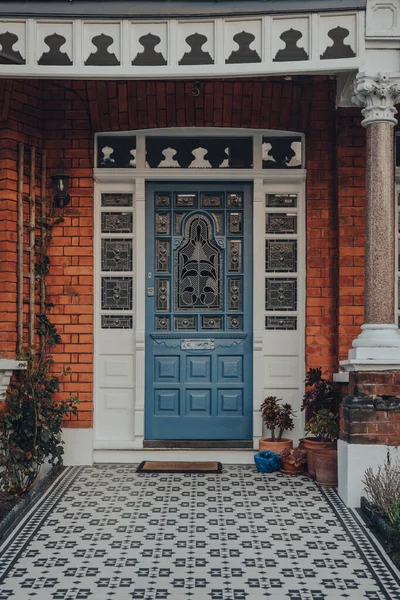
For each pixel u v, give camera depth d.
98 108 9.07
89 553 6.08
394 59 7.37
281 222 9.32
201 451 9.11
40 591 5.34
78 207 9.10
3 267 8.51
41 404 8.31
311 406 8.57
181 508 7.27
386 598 5.23
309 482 8.22
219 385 9.31
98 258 9.27
